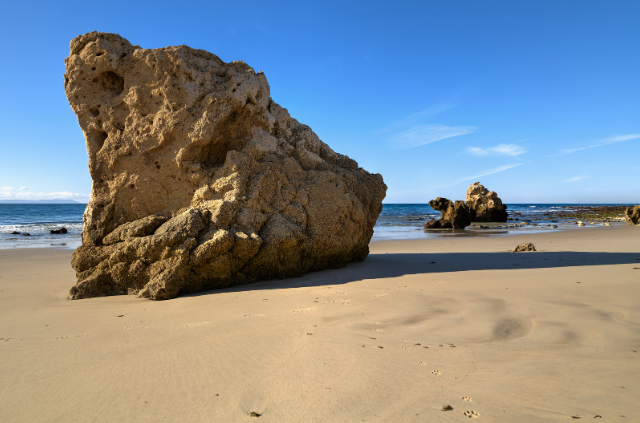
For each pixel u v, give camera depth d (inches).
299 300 211.9
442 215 1215.6
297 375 117.3
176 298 240.2
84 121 309.7
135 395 109.0
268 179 307.3
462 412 94.2
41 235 950.4
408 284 250.4
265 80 338.3
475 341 141.6
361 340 145.2
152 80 298.7
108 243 283.0
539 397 100.1
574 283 238.4
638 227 944.3
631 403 95.9
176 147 297.1
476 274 283.7
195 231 260.7
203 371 122.6
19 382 119.6
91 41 305.1
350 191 346.3
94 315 202.8
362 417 93.7
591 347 133.2
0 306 229.3
